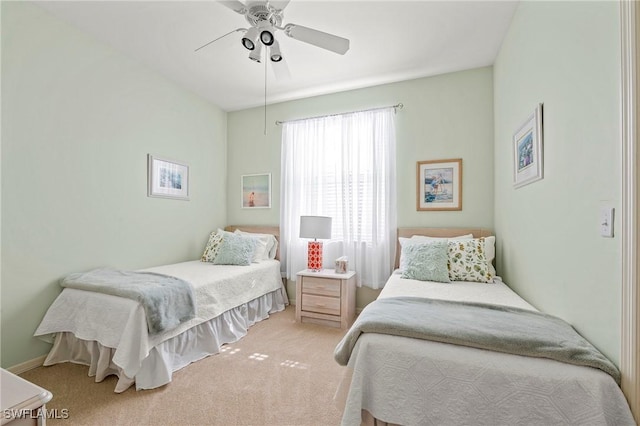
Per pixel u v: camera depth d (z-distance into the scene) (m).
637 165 0.94
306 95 3.69
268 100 3.85
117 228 2.72
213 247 3.47
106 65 2.61
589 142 1.21
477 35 2.45
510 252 2.39
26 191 2.09
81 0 2.07
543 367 1.07
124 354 1.80
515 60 2.17
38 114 2.15
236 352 2.41
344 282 2.96
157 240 3.13
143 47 2.66
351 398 1.25
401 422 1.20
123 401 1.74
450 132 3.09
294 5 2.08
